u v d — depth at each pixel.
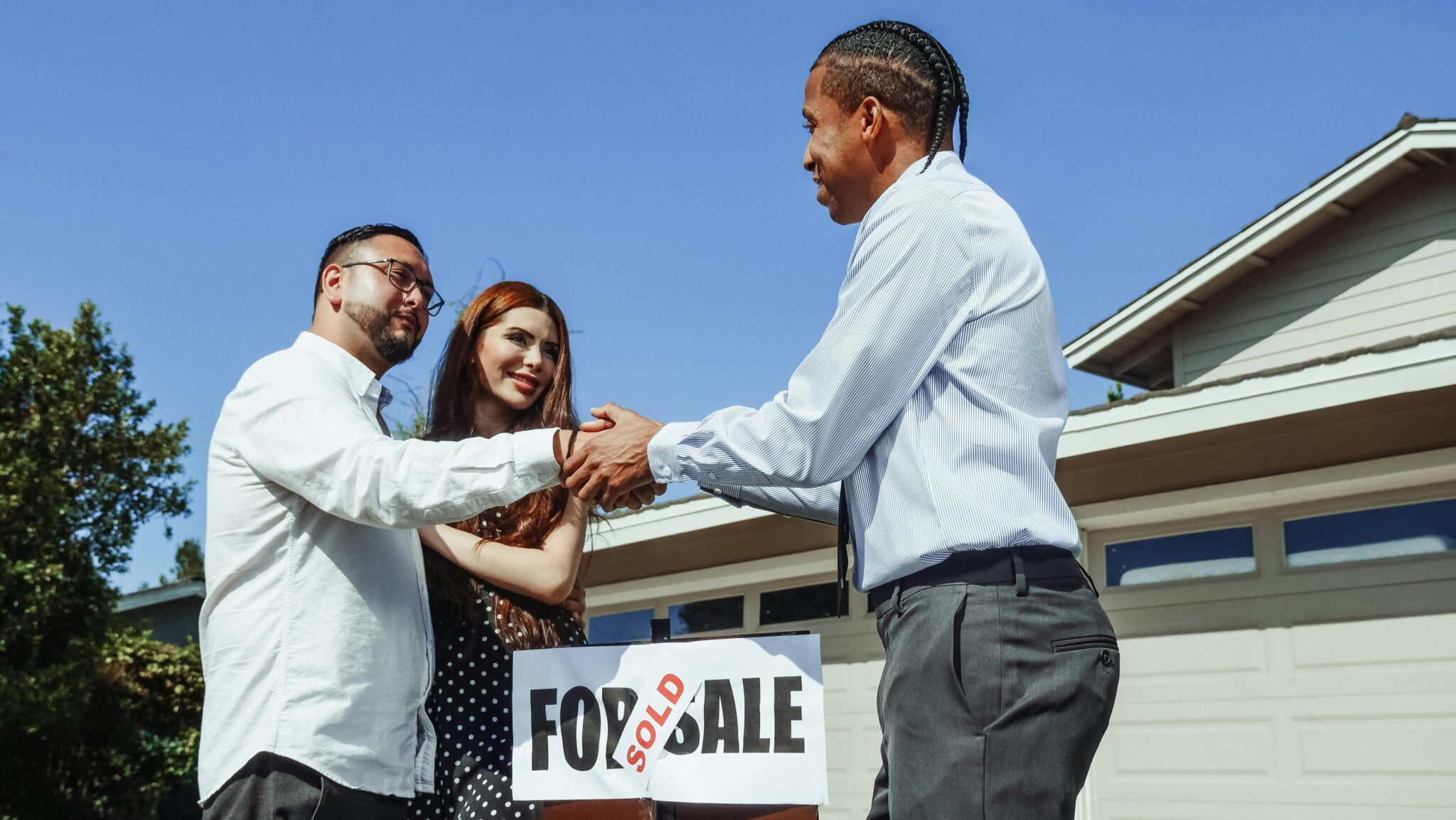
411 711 2.26
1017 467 1.88
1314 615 6.16
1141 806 6.52
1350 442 5.94
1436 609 5.79
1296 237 10.42
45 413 15.90
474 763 2.46
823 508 2.36
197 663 17.30
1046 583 1.83
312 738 2.09
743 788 2.19
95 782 15.35
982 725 1.79
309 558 2.20
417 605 2.34
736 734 2.21
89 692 14.80
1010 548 1.84
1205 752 6.36
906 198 1.96
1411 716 5.75
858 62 2.14
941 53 2.15
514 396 2.85
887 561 1.90
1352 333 10.00
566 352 2.92
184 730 16.39
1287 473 6.21
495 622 2.56
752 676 2.22
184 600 22.83
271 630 2.15
